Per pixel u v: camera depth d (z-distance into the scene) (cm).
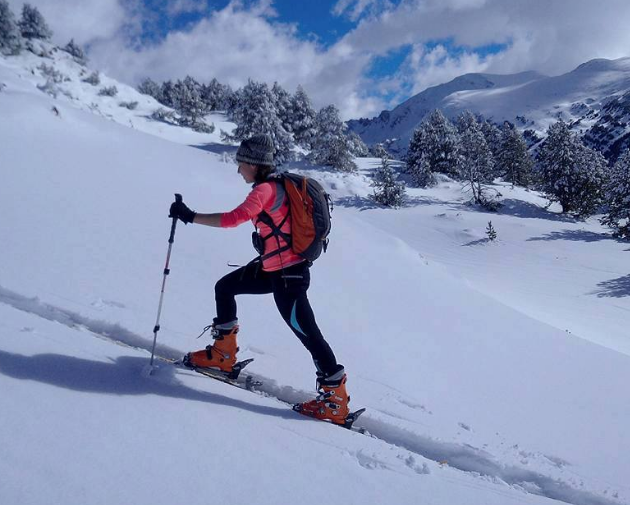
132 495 194
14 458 195
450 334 651
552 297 2634
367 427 352
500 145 6306
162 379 306
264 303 550
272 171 310
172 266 567
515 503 269
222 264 629
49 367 278
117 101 4859
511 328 789
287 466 245
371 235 1244
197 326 420
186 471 218
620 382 620
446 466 302
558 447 379
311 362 416
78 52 5388
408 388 427
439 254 3459
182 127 4994
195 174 1085
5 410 224
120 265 524
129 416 250
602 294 2719
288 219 302
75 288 434
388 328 599
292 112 5681
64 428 224
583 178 4659
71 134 1006
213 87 8000
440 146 5684
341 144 4969
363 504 230
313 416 321
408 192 5081
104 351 325
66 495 184
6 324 321
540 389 521
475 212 4569
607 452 392
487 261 3334
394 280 888
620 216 4062
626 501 310
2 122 899
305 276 312
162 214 762
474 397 451
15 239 514
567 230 4125
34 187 686
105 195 754
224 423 272
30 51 4809
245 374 369
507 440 370
